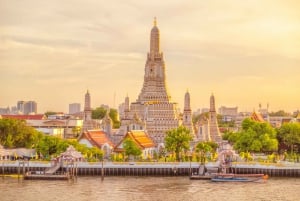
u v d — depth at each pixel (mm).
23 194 165750
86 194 166250
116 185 184875
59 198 159375
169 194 166375
